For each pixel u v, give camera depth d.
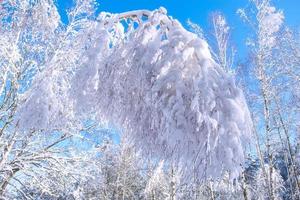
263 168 11.12
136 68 1.77
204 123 1.52
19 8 10.39
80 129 10.90
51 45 9.93
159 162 1.66
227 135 1.48
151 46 1.71
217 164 1.48
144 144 1.75
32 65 10.52
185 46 1.67
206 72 1.57
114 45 1.87
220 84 1.58
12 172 10.48
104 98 1.88
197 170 1.52
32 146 11.24
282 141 12.24
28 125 1.99
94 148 12.40
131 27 1.91
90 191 14.30
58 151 11.74
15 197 11.37
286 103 12.59
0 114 10.33
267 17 12.36
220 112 1.51
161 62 1.67
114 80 1.83
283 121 12.56
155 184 12.12
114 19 1.94
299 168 13.34
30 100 2.04
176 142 1.56
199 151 1.51
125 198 18.81
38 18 10.35
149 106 1.73
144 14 1.89
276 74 12.40
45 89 2.04
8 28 10.44
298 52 12.36
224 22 11.46
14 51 10.20
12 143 10.27
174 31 1.70
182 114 1.57
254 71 12.34
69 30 10.16
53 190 11.99
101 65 1.86
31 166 11.28
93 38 1.91
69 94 1.93
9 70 10.48
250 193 10.34
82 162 12.35
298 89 12.37
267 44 12.38
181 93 1.59
